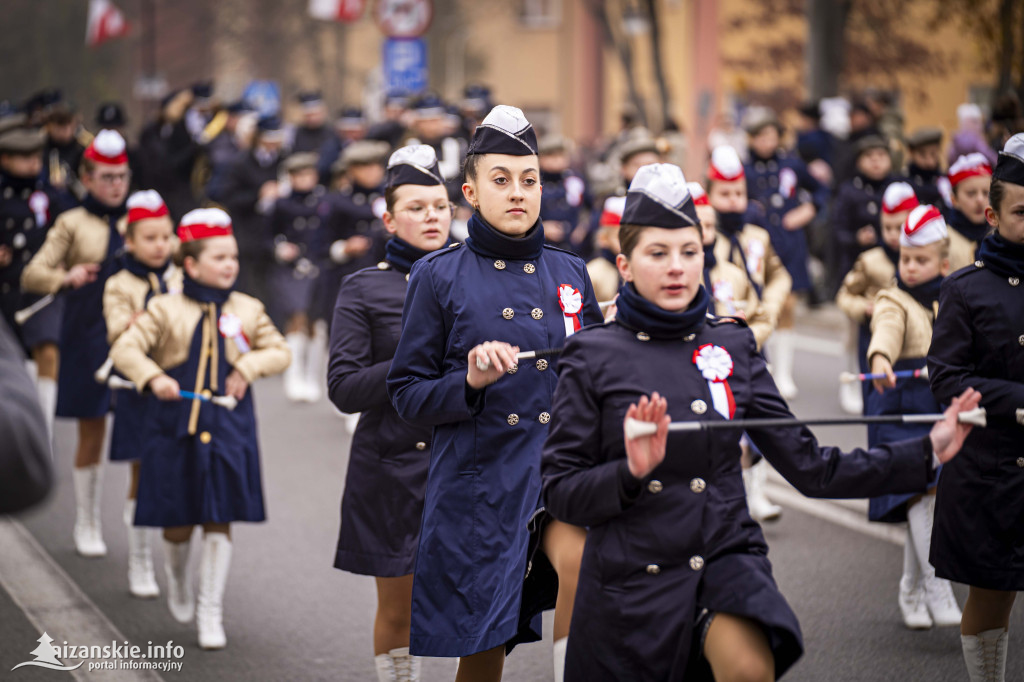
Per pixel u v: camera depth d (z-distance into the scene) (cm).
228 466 1298
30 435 611
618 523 778
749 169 2638
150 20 9100
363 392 1051
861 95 3156
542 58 11100
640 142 2200
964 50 5019
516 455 920
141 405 1497
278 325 2694
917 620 1277
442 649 904
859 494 775
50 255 1714
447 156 2600
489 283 938
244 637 1316
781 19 6019
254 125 3023
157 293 1505
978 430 982
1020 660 1181
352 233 2536
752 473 1664
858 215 2331
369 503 1080
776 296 1728
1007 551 980
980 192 1509
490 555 912
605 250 1652
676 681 753
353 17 5966
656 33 5078
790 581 1438
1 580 1504
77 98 12344
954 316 990
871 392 1391
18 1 12075
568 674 793
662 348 796
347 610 1398
